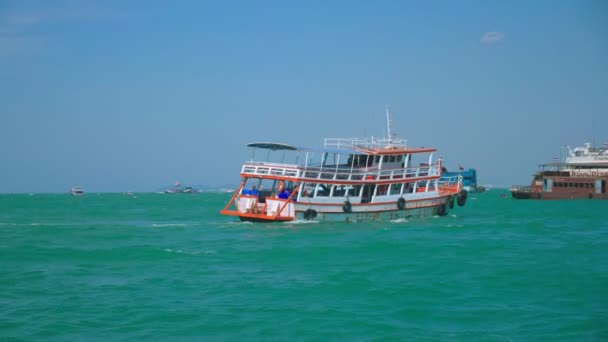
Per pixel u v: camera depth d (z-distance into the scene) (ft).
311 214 167.73
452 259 114.01
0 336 67.87
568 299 83.15
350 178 171.94
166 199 584.40
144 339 67.15
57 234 165.37
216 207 369.09
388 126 191.62
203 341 66.59
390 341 65.92
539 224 185.06
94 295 85.87
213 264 110.83
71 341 66.44
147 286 91.61
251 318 74.28
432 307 79.10
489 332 68.85
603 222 197.57
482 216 228.22
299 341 66.39
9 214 285.23
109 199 592.19
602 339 66.23
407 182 186.60
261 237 145.79
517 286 90.79
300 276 98.17
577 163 442.91
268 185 178.60
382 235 148.77
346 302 81.56
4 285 92.58
